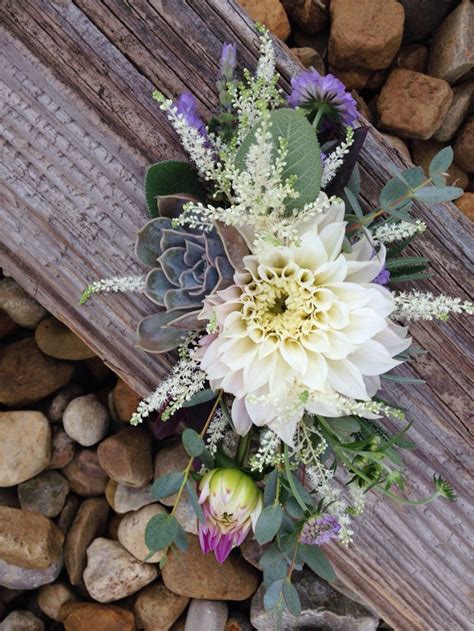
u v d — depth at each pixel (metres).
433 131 0.50
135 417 0.33
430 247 0.38
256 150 0.27
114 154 0.37
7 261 0.39
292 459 0.36
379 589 0.43
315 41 0.51
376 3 0.47
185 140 0.29
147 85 0.36
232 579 0.52
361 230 0.34
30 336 0.53
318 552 0.36
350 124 0.34
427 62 0.51
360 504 0.34
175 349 0.39
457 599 0.43
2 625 0.53
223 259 0.31
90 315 0.39
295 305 0.30
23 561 0.51
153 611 0.53
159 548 0.34
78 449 0.54
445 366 0.40
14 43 0.36
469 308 0.32
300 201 0.30
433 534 0.42
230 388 0.31
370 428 0.36
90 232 0.38
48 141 0.37
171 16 0.36
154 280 0.33
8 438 0.51
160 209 0.33
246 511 0.33
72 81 0.36
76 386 0.54
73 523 0.54
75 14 0.36
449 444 0.41
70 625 0.52
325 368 0.30
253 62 0.36
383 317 0.30
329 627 0.52
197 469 0.38
